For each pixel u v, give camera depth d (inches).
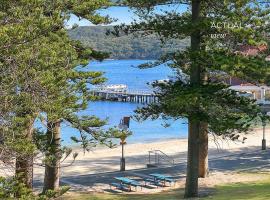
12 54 389.7
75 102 546.6
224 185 938.1
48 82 427.5
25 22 395.9
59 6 499.8
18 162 546.3
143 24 821.2
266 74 687.1
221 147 1653.5
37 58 419.8
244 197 719.1
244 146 1681.8
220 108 762.2
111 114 3097.9
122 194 894.4
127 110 3331.7
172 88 786.8
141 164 1347.2
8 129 415.8
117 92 3905.0
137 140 2140.7
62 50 511.8
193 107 752.3
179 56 814.5
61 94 507.2
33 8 424.2
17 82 405.4
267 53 816.3
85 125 654.5
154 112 840.9
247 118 778.8
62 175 1143.0
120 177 1056.2
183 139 2144.4
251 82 735.1
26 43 406.3
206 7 832.9
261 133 2060.8
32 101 430.9
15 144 415.2
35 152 478.3
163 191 927.7
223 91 778.8
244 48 795.4
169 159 1448.1
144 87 4909.0
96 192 920.3
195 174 820.6
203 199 759.1
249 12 729.6
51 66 459.5
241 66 679.1
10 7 411.2
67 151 596.1
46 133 633.0
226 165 1254.3
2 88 404.2
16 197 435.8
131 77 6865.2
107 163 1363.2
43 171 1169.4
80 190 941.2
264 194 736.3
